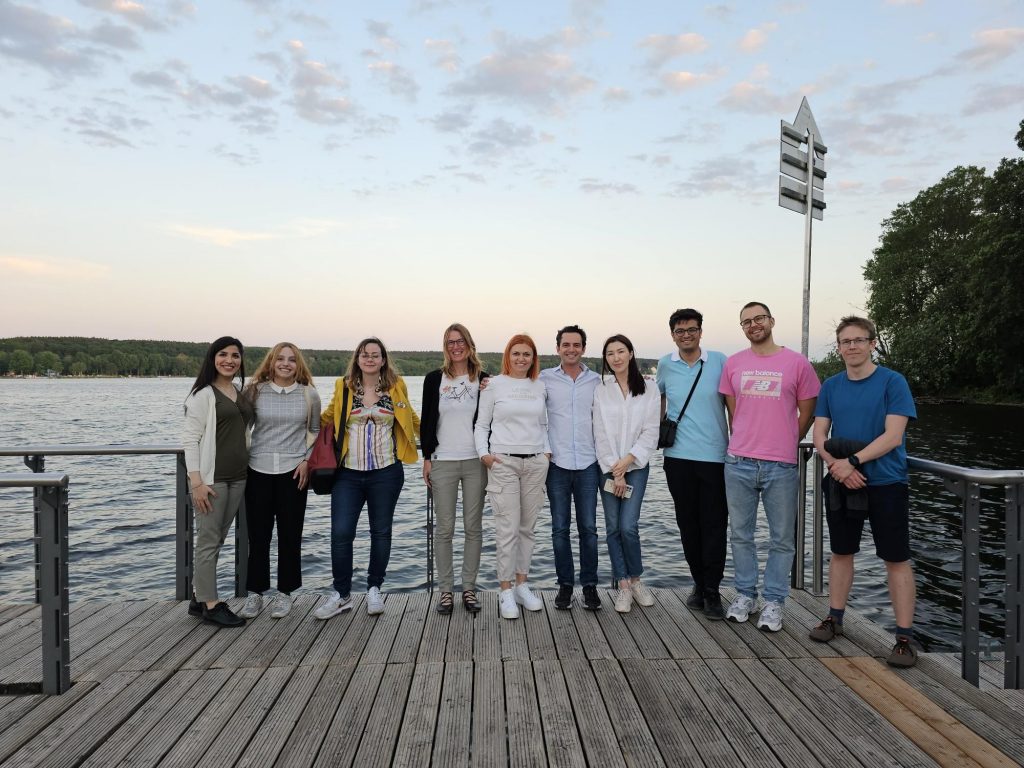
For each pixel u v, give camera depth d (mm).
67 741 2383
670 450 3783
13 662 3059
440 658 3133
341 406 3725
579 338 3873
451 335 3824
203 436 3514
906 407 3037
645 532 9711
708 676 2932
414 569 7656
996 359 33812
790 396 3494
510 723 2512
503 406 3752
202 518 3516
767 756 2279
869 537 9172
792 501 3502
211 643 3324
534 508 3832
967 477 2764
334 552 3756
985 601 6418
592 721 2527
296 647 3271
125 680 2898
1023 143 29359
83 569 7590
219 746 2352
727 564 7609
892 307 42688
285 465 3725
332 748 2340
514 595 3934
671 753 2301
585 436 3844
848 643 3316
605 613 3775
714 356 3783
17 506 11422
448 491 3807
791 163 4641
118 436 24125
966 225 40406
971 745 2352
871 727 2480
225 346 3564
